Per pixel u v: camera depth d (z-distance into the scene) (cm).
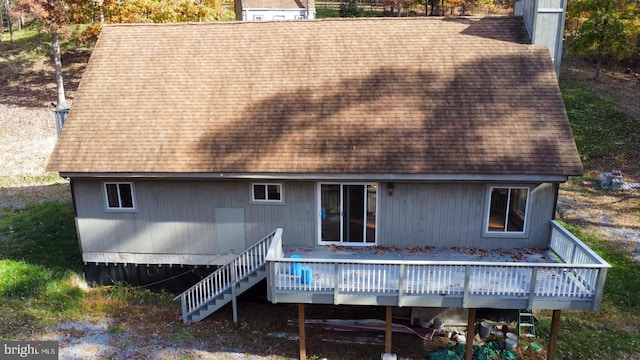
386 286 1141
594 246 1800
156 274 1491
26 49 3953
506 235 1327
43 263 1644
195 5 2883
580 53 3275
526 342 1300
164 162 1329
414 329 1342
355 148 1308
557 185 1276
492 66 1468
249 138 1362
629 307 1470
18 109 3133
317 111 1407
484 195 1301
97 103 1488
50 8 2884
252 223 1403
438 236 1349
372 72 1490
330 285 1148
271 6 4044
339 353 1268
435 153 1279
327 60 1540
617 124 2838
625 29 2988
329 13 4881
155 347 1259
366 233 1373
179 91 1502
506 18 1603
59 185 2481
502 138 1297
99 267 1506
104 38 1675
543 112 1347
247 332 1352
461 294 1117
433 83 1441
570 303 1087
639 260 1712
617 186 2331
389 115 1375
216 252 1442
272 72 1526
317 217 1370
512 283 1136
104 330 1322
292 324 1392
